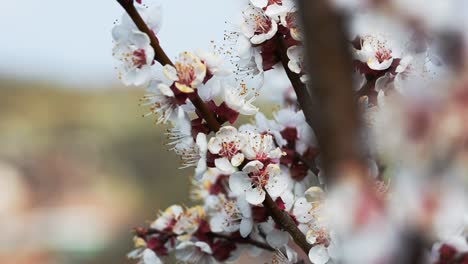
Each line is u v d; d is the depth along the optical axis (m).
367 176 0.42
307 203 0.79
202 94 0.79
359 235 0.42
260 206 0.81
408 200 0.43
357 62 0.77
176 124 0.80
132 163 4.52
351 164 0.39
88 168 4.65
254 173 0.79
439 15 0.46
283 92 0.88
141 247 0.88
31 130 5.07
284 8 0.78
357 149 0.39
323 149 0.39
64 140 4.95
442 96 0.44
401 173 0.45
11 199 4.39
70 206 4.38
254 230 0.84
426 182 0.44
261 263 0.87
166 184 4.36
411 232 0.42
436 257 0.70
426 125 0.44
